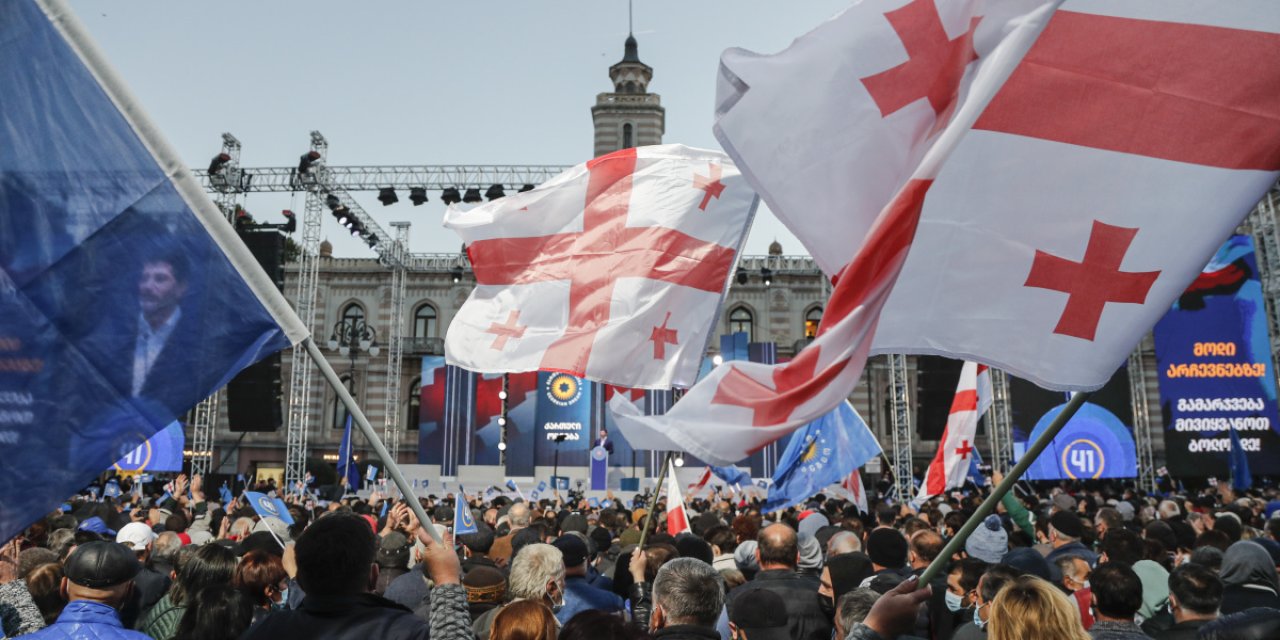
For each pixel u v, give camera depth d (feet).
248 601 13.03
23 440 9.71
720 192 21.58
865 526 35.76
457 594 10.04
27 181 10.02
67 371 9.98
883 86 11.82
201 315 10.53
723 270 21.20
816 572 20.51
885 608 8.80
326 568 9.55
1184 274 10.64
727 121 12.52
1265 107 10.37
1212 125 10.52
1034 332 11.24
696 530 29.60
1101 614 13.44
